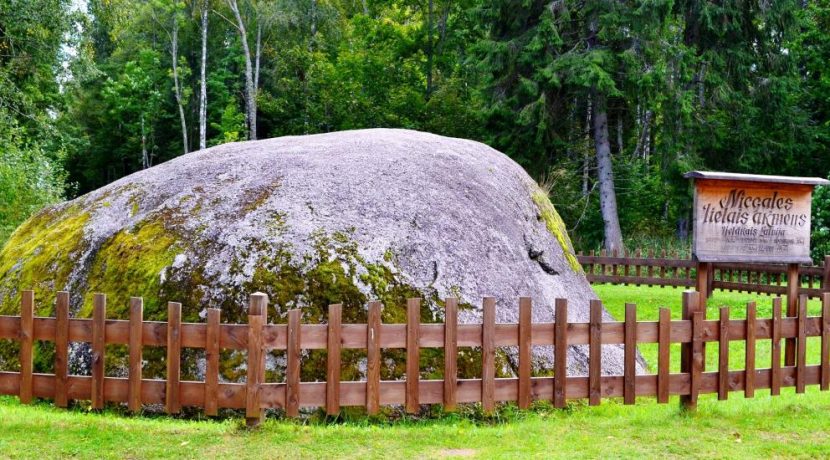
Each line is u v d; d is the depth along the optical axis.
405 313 7.47
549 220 10.58
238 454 5.26
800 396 7.52
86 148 45.84
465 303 7.74
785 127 27.59
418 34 35.47
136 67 45.12
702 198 9.48
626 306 6.37
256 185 8.59
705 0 26.44
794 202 9.76
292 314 5.69
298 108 38.03
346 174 8.68
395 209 8.28
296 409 5.70
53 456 5.14
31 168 18.64
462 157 9.80
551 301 8.84
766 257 9.66
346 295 7.45
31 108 23.19
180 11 42.16
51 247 8.98
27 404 6.57
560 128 28.97
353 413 6.80
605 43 26.19
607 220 26.66
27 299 5.94
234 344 5.69
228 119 38.81
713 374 6.62
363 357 7.17
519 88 26.36
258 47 40.06
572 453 5.45
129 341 5.80
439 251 8.04
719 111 28.48
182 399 5.71
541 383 6.18
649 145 36.44
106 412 6.95
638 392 6.38
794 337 6.96
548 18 25.20
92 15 26.05
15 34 22.59
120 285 7.97
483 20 27.95
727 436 5.93
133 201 9.04
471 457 5.33
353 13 44.47
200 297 7.51
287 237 7.80
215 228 8.05
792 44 28.17
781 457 5.43
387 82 35.03
